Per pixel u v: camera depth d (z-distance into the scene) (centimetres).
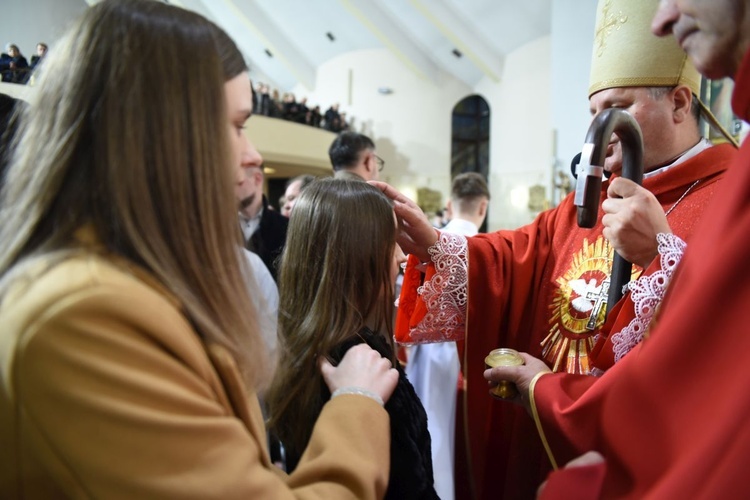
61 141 51
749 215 45
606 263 118
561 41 506
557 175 514
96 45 52
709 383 44
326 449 65
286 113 1088
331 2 1120
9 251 51
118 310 46
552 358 122
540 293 131
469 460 136
